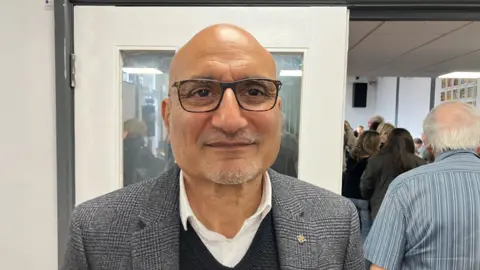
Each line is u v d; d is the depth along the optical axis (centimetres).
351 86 1006
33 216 132
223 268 62
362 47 286
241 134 55
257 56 58
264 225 66
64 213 130
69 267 66
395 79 884
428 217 117
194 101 56
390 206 123
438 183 119
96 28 128
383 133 349
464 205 115
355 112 1013
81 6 128
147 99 133
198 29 128
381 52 309
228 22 128
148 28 129
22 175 131
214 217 64
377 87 991
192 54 57
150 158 135
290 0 127
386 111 935
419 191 120
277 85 59
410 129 797
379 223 125
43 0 127
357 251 72
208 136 55
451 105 132
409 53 310
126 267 62
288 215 68
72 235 66
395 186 126
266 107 58
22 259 133
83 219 66
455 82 607
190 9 128
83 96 130
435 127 130
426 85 732
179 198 66
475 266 114
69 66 128
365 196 288
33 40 128
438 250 116
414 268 120
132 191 70
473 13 130
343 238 70
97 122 131
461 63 360
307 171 131
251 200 64
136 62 132
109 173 132
